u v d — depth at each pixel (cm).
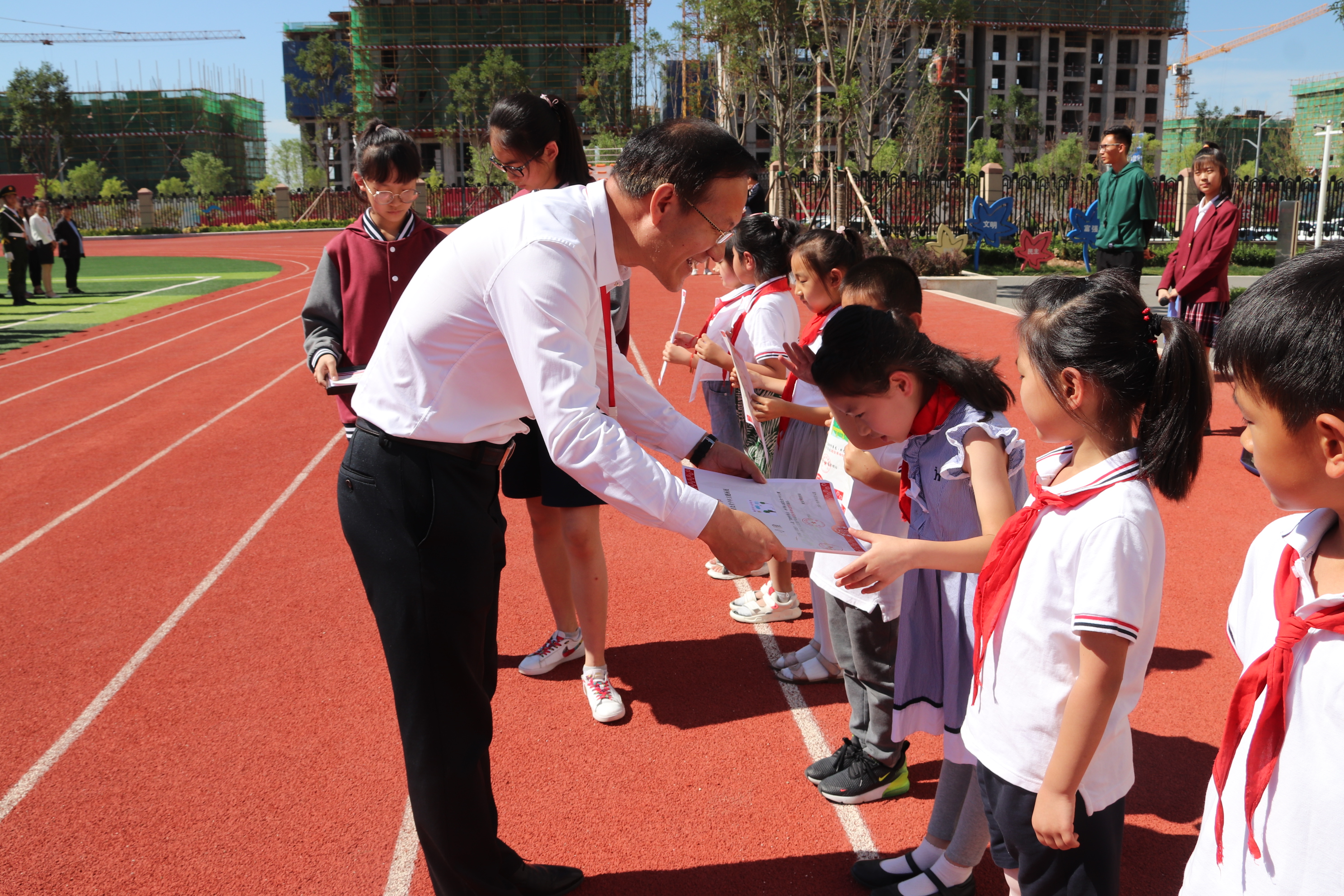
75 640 379
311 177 6981
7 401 870
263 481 604
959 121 8462
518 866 219
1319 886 107
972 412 201
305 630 384
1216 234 602
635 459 171
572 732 306
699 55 4216
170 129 9375
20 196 1725
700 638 372
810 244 312
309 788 277
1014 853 185
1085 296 159
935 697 220
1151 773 271
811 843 249
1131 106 9388
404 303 186
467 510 188
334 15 8156
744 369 299
